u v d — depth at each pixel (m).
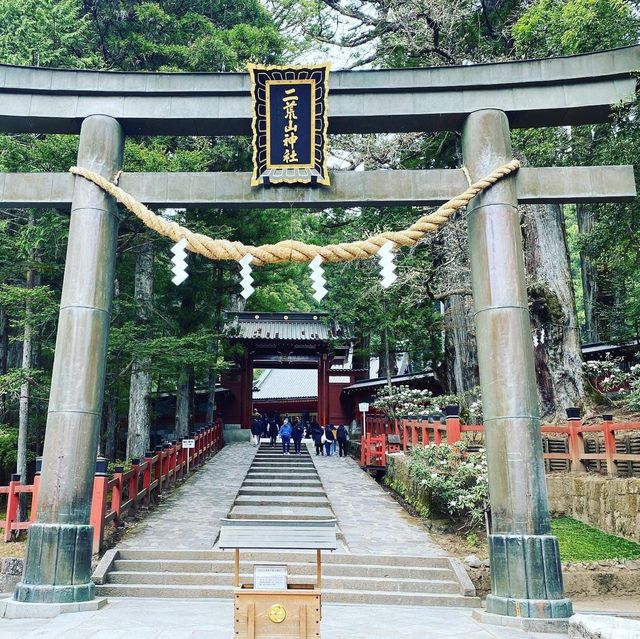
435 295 17.67
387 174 8.73
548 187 8.55
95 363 8.17
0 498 16.14
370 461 19.19
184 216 19.34
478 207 8.46
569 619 6.21
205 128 9.11
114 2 18.39
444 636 6.41
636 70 8.48
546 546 7.25
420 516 12.98
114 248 8.80
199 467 19.91
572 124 9.17
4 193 8.68
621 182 8.55
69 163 13.02
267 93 8.55
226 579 9.28
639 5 11.97
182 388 23.22
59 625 6.55
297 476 18.00
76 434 7.85
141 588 8.91
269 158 8.57
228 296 23.39
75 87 8.84
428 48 17.75
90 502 7.93
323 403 29.30
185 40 19.78
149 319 17.53
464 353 19.80
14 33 13.93
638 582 9.52
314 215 22.64
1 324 17.27
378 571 9.63
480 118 8.66
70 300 8.24
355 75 8.79
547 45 13.39
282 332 29.02
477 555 10.37
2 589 9.30
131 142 15.97
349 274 20.67
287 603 5.19
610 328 21.14
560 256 16.81
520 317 8.04
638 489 10.55
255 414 28.73
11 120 8.97
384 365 30.47
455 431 13.12
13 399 15.80
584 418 15.33
